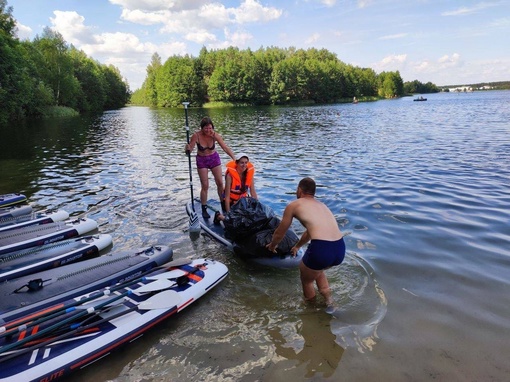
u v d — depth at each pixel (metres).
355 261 4.64
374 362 2.95
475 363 2.90
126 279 4.29
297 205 3.84
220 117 37.06
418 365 2.90
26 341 2.91
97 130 25.94
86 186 9.21
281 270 4.60
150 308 3.51
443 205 6.67
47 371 2.77
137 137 21.02
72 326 3.15
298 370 2.90
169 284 3.93
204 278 4.12
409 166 10.27
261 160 12.20
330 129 22.02
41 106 40.94
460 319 3.45
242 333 3.40
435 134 17.48
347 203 7.00
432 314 3.54
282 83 77.00
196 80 78.56
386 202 6.97
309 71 86.31
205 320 3.62
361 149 13.75
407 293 3.91
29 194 8.59
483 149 12.59
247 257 4.81
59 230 5.77
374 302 3.79
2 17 34.94
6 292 3.84
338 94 94.06
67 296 3.81
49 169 11.62
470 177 8.67
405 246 5.04
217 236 5.51
